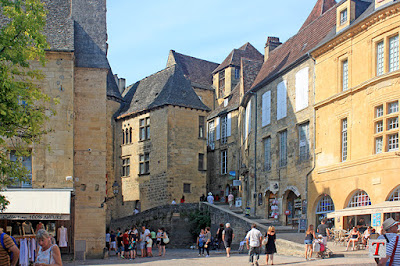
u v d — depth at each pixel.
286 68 31.80
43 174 25.41
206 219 34.88
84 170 27.91
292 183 30.59
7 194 23.84
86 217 27.53
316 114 28.81
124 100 48.53
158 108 42.44
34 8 16.36
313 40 31.30
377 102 24.08
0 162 16.73
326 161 27.61
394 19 23.48
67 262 24.34
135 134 44.78
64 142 25.81
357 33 25.78
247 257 23.16
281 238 25.14
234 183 40.47
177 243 36.12
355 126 25.58
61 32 27.16
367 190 24.16
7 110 15.08
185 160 41.72
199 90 53.16
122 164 45.97
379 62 24.53
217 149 48.59
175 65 45.00
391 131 23.28
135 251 26.89
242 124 42.16
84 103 28.44
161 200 40.97
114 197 45.47
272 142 33.53
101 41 29.39
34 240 21.22
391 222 8.73
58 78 26.16
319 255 20.72
